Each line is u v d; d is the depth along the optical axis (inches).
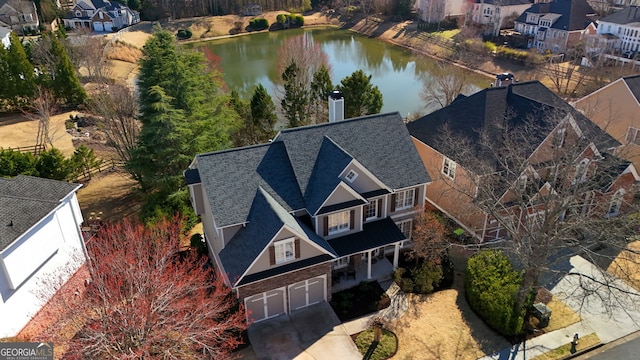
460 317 1013.2
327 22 4803.2
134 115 1744.6
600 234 890.1
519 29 3732.8
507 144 1028.5
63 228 1042.1
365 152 1150.3
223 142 1508.4
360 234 1108.5
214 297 858.8
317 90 1894.7
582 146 1122.7
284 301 1009.5
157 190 1505.9
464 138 1267.2
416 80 2891.2
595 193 1174.3
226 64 3336.6
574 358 916.0
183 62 1514.5
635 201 1286.9
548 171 1136.2
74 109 2335.1
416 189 1173.7
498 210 1061.8
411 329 983.0
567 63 2950.3
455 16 4077.3
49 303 866.1
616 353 922.1
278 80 2554.1
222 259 991.0
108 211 1453.0
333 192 1023.6
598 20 3233.3
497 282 1015.6
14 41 2119.8
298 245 960.3
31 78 2182.6
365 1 4628.4
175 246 1080.2
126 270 853.8
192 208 1374.3
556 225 928.3
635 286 1076.5
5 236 868.0
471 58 3068.4
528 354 917.8
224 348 912.3
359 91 1797.5
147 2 4594.0
